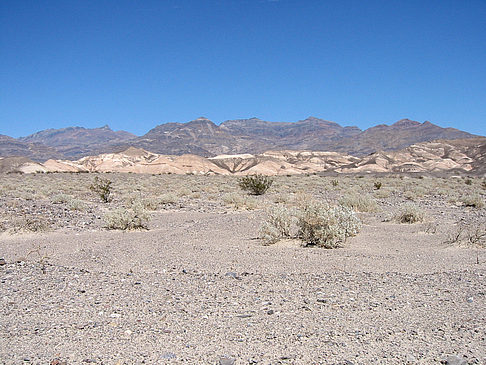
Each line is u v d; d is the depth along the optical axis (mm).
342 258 10414
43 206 22984
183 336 5414
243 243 12773
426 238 13461
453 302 6648
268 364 4625
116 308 6539
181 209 23375
